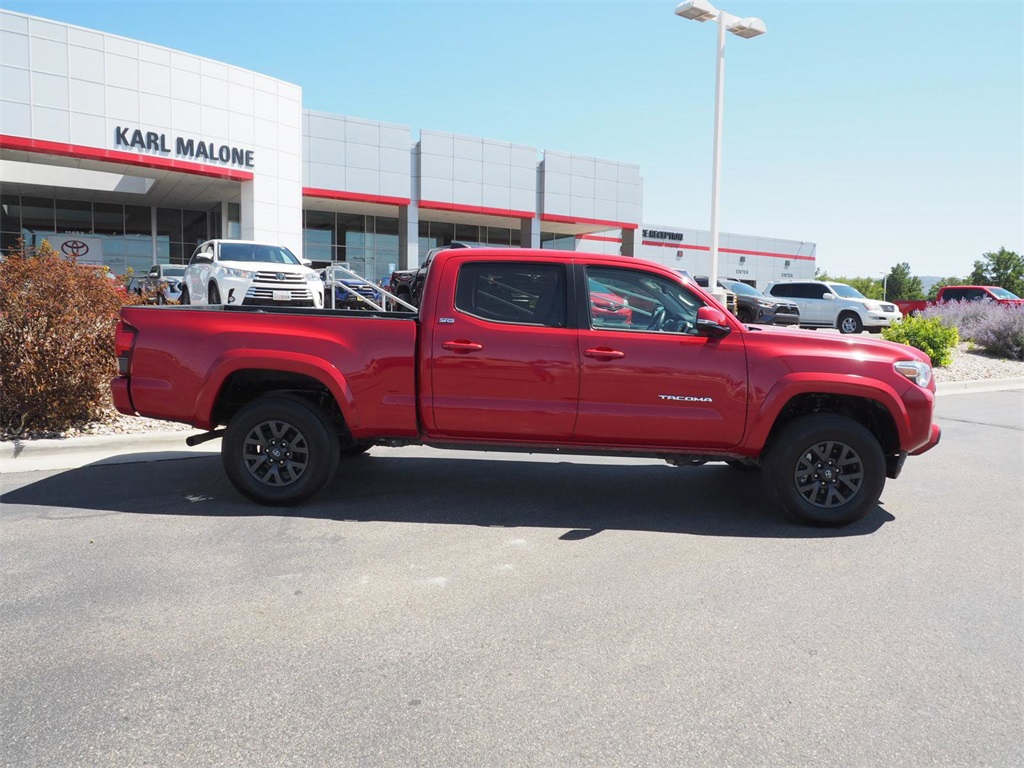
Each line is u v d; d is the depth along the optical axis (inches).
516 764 99.2
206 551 178.2
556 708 112.9
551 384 207.2
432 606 149.3
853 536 202.2
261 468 217.8
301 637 134.7
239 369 212.2
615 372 206.4
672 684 120.6
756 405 205.8
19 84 856.3
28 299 295.3
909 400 206.7
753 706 114.6
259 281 579.5
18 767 96.5
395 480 251.4
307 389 225.1
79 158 912.3
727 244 2165.4
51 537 186.2
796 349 207.6
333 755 100.4
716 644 135.0
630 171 1609.3
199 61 994.7
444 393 209.2
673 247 2028.8
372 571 167.5
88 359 301.0
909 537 201.8
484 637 136.1
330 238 1444.4
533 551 183.5
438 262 213.2
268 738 104.0
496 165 1440.7
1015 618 148.5
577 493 240.2
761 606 152.6
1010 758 102.7
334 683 119.0
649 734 106.7
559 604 151.5
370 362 210.1
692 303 212.4
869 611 151.0
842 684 121.6
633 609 149.8
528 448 214.5
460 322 209.2
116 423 315.0
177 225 1369.3
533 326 209.3
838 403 222.8
